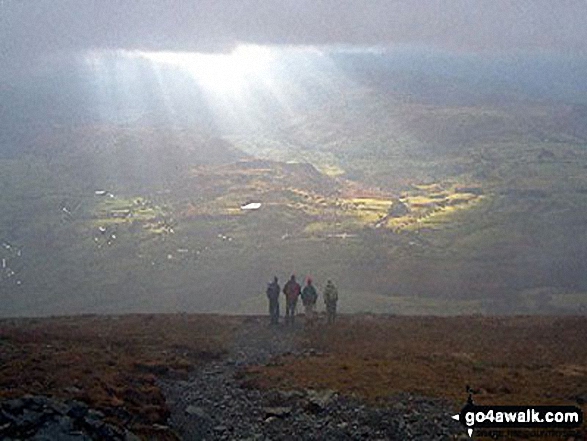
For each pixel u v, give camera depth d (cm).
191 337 3544
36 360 2602
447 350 3428
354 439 2042
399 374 2722
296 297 3972
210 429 2147
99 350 2995
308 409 2264
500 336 3897
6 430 1714
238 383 2634
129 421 2042
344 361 2991
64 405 1888
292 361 3011
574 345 3675
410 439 2030
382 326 4050
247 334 3712
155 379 2594
